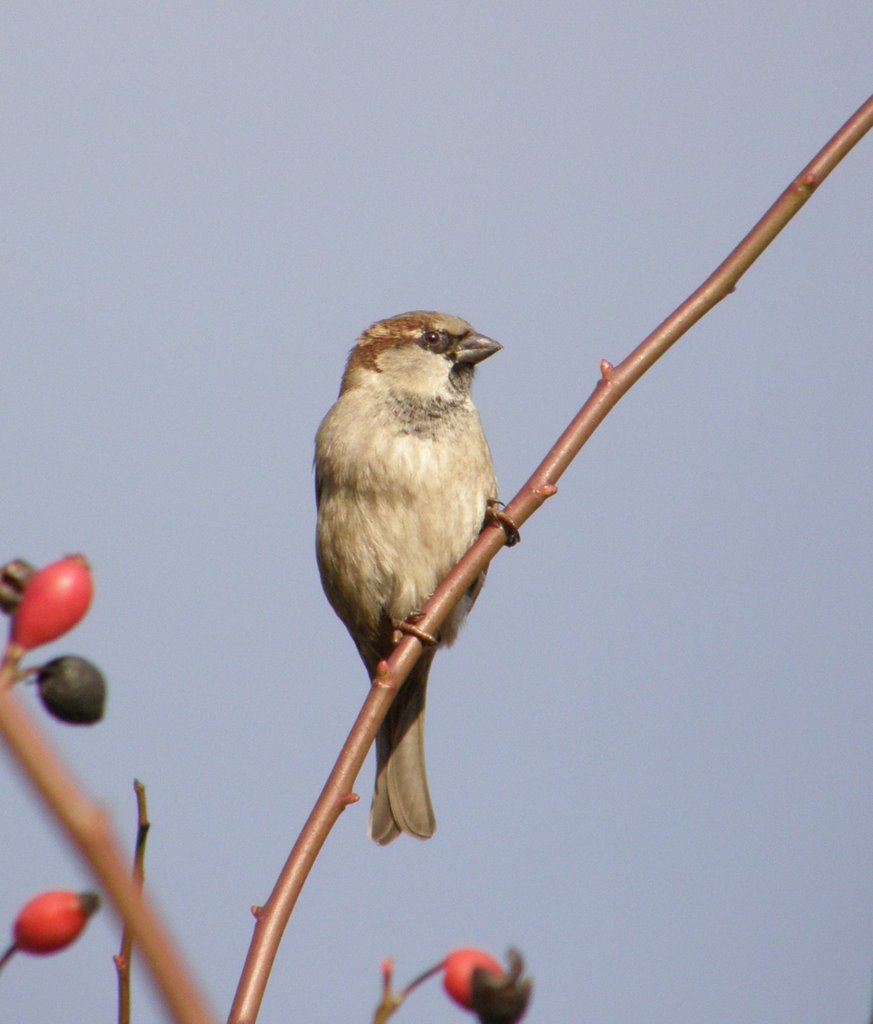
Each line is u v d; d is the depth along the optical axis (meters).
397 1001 3.67
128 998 4.50
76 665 3.35
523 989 3.39
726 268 6.96
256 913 5.43
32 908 3.23
